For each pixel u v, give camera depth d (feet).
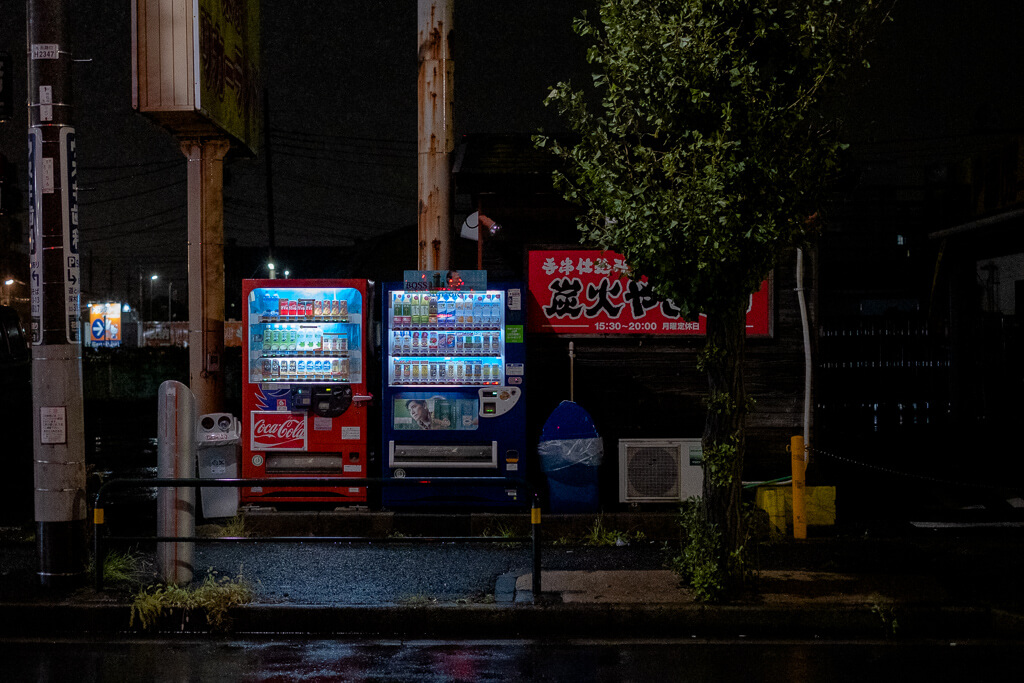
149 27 28.68
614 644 19.17
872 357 42.63
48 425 21.48
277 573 23.32
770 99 19.26
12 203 28.53
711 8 19.62
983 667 17.62
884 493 34.27
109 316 154.81
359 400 28.55
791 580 22.35
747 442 30.25
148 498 33.04
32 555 25.23
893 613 20.10
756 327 30.19
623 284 30.12
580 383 30.30
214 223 32.42
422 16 29.45
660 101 20.42
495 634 20.02
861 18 19.66
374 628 20.20
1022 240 44.86
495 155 36.42
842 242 55.26
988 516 30.40
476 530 27.96
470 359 28.45
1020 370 41.09
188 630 20.17
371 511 28.45
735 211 19.40
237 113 33.37
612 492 29.96
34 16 21.27
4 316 36.06
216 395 32.35
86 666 17.61
